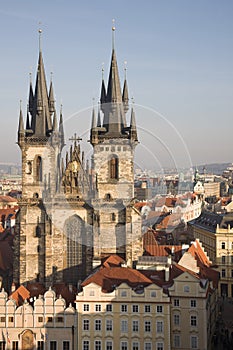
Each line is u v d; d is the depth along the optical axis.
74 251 138.75
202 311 108.00
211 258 182.75
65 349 112.44
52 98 147.12
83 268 138.62
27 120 146.00
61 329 112.50
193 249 142.75
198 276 121.44
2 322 113.69
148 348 108.06
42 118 144.25
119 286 109.19
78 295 110.44
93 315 109.81
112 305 109.31
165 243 173.12
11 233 196.50
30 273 139.88
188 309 108.50
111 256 135.00
